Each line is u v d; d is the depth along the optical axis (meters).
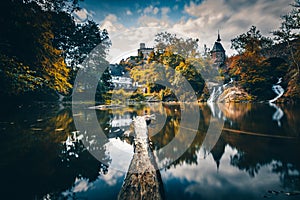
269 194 2.47
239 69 25.02
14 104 9.91
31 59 10.26
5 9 8.58
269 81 20.97
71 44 17.80
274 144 4.60
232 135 5.62
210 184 2.75
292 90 17.31
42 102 12.38
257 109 12.52
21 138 5.22
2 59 8.09
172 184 2.76
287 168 3.22
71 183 2.78
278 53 22.61
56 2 15.00
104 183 2.77
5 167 3.30
